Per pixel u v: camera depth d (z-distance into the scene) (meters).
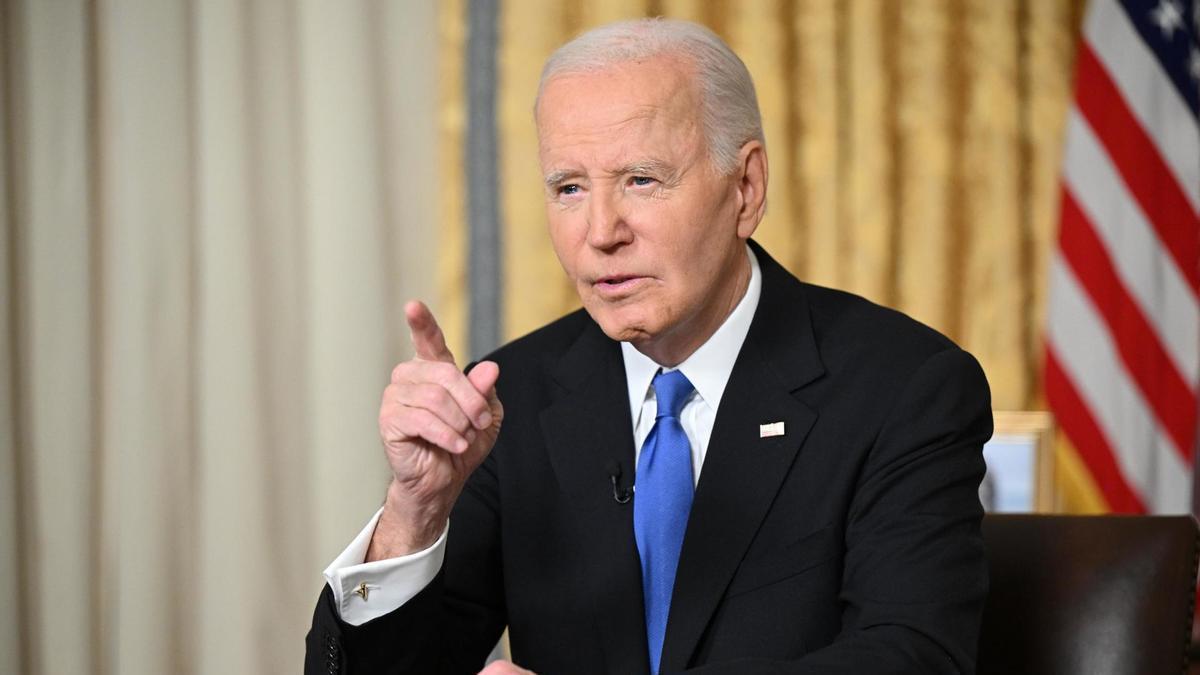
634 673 5.78
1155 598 6.15
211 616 13.77
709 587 5.70
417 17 13.88
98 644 14.05
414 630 5.54
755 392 6.00
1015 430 13.34
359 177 13.72
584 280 5.60
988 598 6.39
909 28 13.68
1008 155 13.61
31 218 13.91
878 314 6.34
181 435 14.03
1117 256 13.26
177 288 13.98
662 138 5.44
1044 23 13.67
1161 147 13.27
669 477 5.98
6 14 13.91
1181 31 13.31
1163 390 13.20
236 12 13.80
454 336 13.76
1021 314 13.63
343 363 13.69
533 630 6.11
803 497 5.79
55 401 13.87
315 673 5.51
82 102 13.90
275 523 13.84
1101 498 13.22
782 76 13.56
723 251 5.71
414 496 5.37
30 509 14.00
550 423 6.39
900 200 13.70
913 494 5.60
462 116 13.77
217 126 13.79
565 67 5.59
